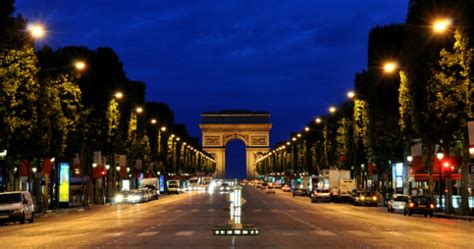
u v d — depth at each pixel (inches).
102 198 3649.1
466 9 1941.4
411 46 2358.5
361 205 3206.2
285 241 1136.8
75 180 4269.2
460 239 1187.3
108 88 3326.8
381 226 1582.2
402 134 2642.7
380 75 2962.6
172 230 1441.9
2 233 1470.2
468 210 2237.9
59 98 2618.1
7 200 1913.1
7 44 1946.4
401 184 3282.5
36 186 2679.6
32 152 2378.2
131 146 4003.4
